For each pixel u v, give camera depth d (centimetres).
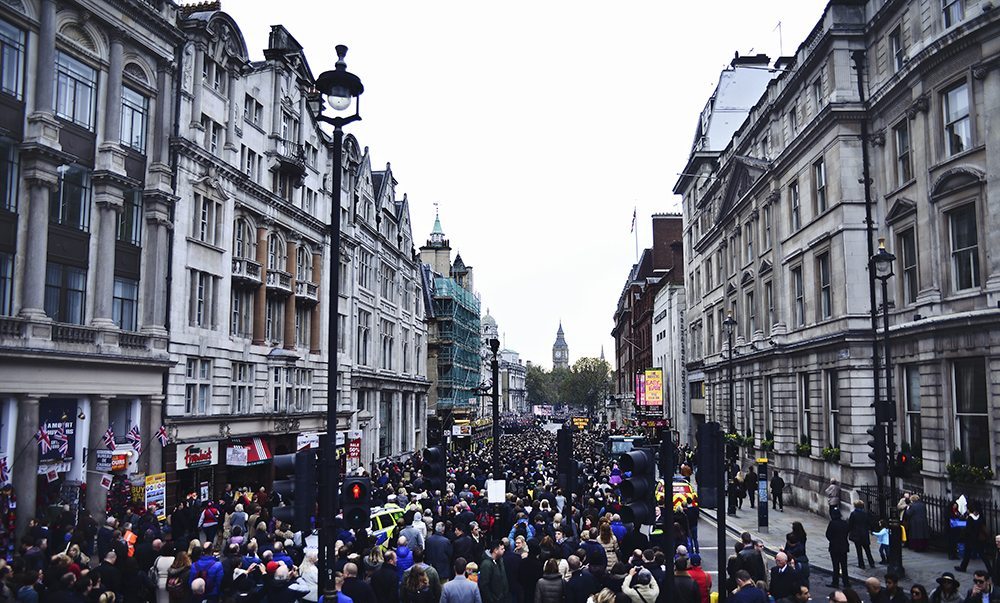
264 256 3447
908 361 2578
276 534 1539
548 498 2094
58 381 2173
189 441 2808
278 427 3459
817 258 3219
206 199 2998
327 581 1032
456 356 7675
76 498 2205
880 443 1995
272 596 1156
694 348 6012
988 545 1964
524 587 1330
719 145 5691
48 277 2216
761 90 5812
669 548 1026
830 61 2998
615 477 2917
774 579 1241
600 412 17025
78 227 2334
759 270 3978
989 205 2158
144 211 2648
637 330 9888
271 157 3556
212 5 3130
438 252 8762
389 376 5203
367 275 4897
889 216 2733
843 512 2841
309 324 3953
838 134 2931
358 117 1189
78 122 2350
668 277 7550
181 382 2767
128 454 2397
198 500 2670
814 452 3238
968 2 2278
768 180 3794
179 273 2777
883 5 2748
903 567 1947
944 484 2325
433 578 1239
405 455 5819
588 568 1261
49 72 2183
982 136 2208
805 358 3334
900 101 2653
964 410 2272
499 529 1881
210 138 3042
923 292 2466
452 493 2281
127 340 2486
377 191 5272
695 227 5875
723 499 1082
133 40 2545
